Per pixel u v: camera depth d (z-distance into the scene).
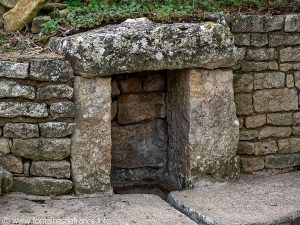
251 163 5.03
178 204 4.32
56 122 4.26
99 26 4.68
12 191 4.31
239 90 4.92
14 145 4.25
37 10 4.91
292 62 5.00
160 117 5.09
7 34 4.88
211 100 4.57
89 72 4.23
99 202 4.28
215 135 4.62
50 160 4.29
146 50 4.32
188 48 4.41
